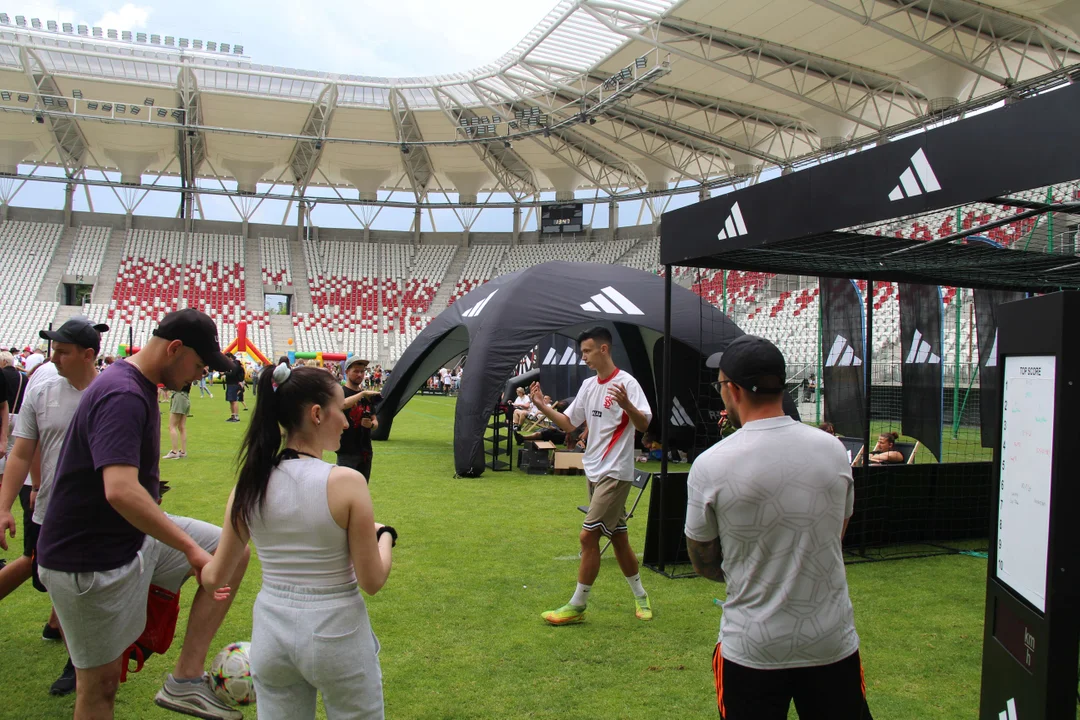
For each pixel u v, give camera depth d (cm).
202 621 294
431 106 3100
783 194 426
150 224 4100
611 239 4084
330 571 211
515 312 1077
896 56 2009
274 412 219
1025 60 2030
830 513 202
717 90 2398
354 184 4141
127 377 262
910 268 584
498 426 1138
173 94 3028
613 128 2991
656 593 504
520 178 3956
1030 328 239
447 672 369
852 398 892
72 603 258
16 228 3819
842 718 201
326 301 4006
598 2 1897
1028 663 235
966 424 1516
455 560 581
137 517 247
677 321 1073
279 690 217
